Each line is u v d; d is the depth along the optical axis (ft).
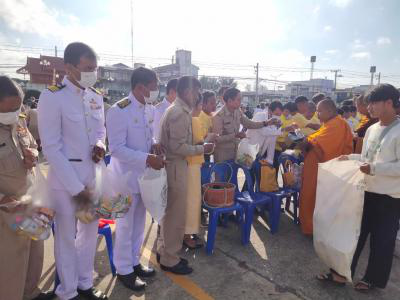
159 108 14.42
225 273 10.11
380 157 8.41
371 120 13.34
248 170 13.01
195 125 10.00
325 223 9.00
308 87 173.58
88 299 8.55
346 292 9.24
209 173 12.96
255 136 15.44
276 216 13.15
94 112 7.72
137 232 9.68
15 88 6.30
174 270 9.92
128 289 9.12
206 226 13.94
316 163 12.49
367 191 8.87
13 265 6.92
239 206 11.69
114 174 8.27
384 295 9.15
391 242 8.72
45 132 6.88
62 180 7.02
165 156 9.26
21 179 6.94
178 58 141.08
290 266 10.62
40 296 8.56
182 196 9.41
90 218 7.54
